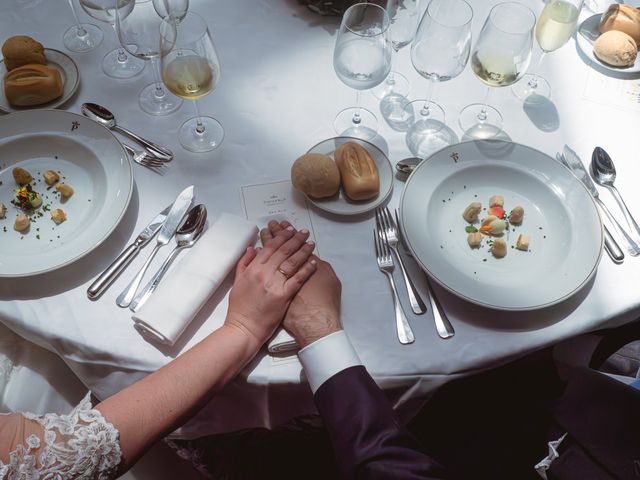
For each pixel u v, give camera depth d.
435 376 0.91
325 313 0.91
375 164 1.05
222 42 1.30
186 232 1.00
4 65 1.20
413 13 1.17
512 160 1.07
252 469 1.38
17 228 1.00
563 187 1.04
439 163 1.07
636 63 1.27
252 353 0.90
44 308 0.93
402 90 1.25
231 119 1.18
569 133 1.17
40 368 1.14
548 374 1.34
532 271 0.98
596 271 0.98
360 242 1.03
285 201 1.07
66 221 1.02
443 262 0.97
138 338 0.92
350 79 1.03
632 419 0.87
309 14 1.36
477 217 1.04
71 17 1.33
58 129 1.08
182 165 1.11
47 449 0.75
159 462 1.45
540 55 1.29
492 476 1.11
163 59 1.00
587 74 1.26
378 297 0.97
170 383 0.84
